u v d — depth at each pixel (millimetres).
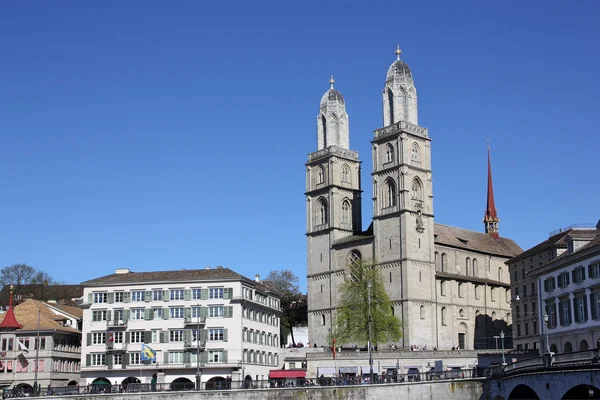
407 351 135500
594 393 72438
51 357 135750
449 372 106125
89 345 137500
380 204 164125
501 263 189500
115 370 135375
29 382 134625
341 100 181125
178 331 135375
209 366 133125
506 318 183750
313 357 133500
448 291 167000
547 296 115375
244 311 137250
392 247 159875
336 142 178375
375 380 109750
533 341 160000
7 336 136000
